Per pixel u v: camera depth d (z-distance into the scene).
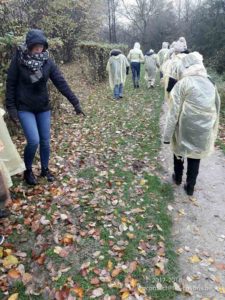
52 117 5.46
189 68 2.82
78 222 2.65
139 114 6.07
